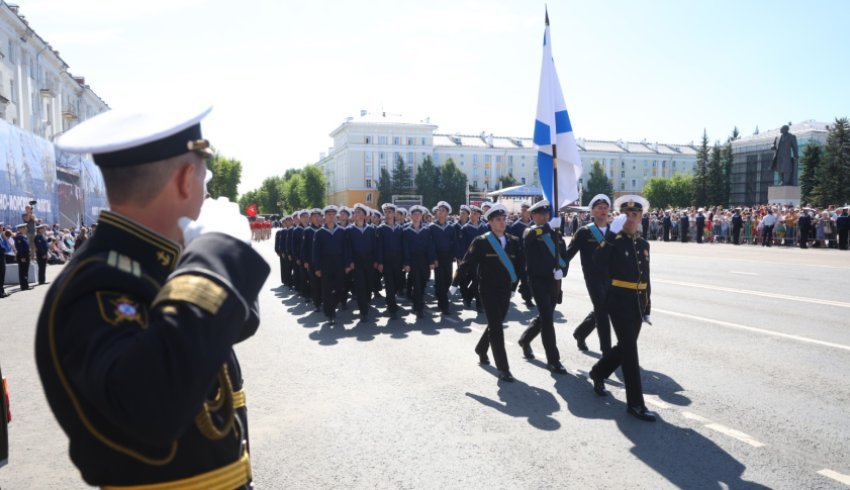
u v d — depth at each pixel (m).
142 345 0.93
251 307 1.18
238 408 1.36
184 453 1.15
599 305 6.58
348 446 4.21
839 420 4.54
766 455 3.95
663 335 7.54
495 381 5.85
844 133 50.22
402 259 9.88
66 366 0.99
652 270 15.49
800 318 8.50
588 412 4.89
